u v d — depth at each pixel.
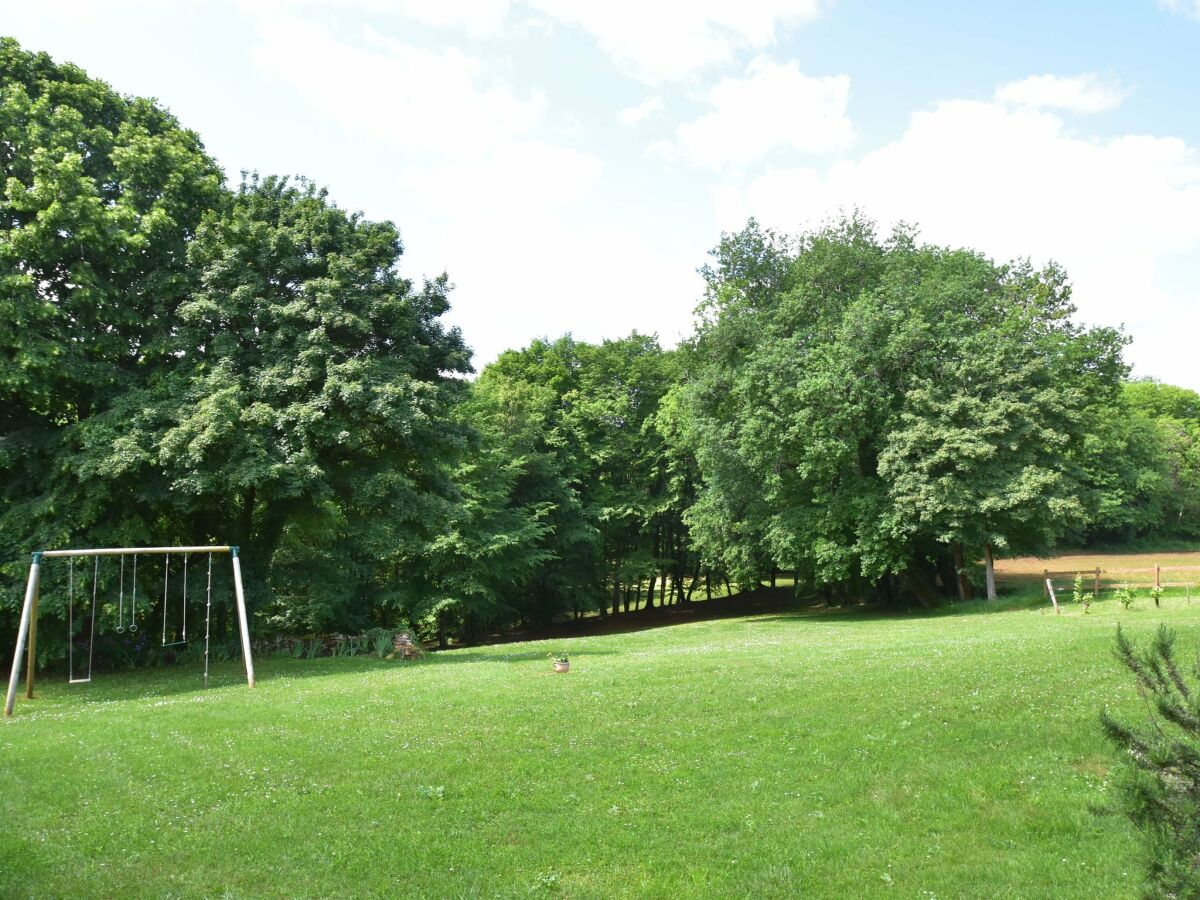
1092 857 7.18
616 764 10.37
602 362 54.91
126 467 19.55
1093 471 68.44
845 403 33.62
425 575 39.97
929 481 33.06
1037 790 8.71
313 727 12.69
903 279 37.53
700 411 40.69
